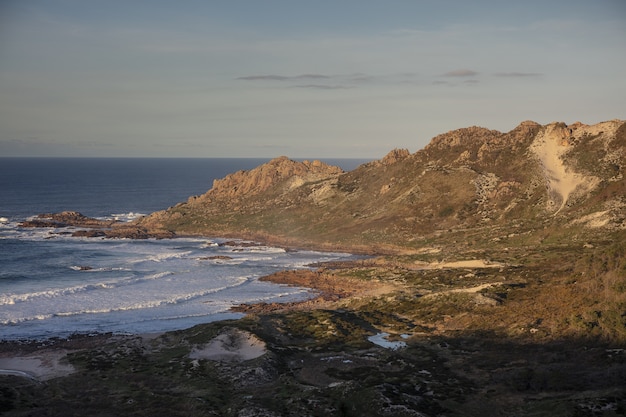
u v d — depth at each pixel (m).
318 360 56.38
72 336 67.69
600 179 135.38
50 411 44.00
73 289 91.12
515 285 78.94
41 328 70.88
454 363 53.25
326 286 100.88
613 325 54.84
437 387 45.97
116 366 55.88
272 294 94.62
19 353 60.81
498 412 40.69
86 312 79.06
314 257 135.00
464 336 61.91
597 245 98.81
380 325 69.94
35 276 101.25
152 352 60.94
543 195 141.38
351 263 122.88
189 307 84.25
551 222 123.56
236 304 87.06
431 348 58.59
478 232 134.38
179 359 57.22
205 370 53.59
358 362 55.22
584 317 58.28
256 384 49.78
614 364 46.97
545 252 100.81
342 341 62.72
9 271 104.38
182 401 45.41
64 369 55.41
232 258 131.12
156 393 47.84
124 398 46.81
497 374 48.41
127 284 98.31
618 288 63.81
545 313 64.44
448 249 124.56
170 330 71.75
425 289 87.62
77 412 43.91
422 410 41.03
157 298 88.69
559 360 50.47
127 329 71.62
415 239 142.25
